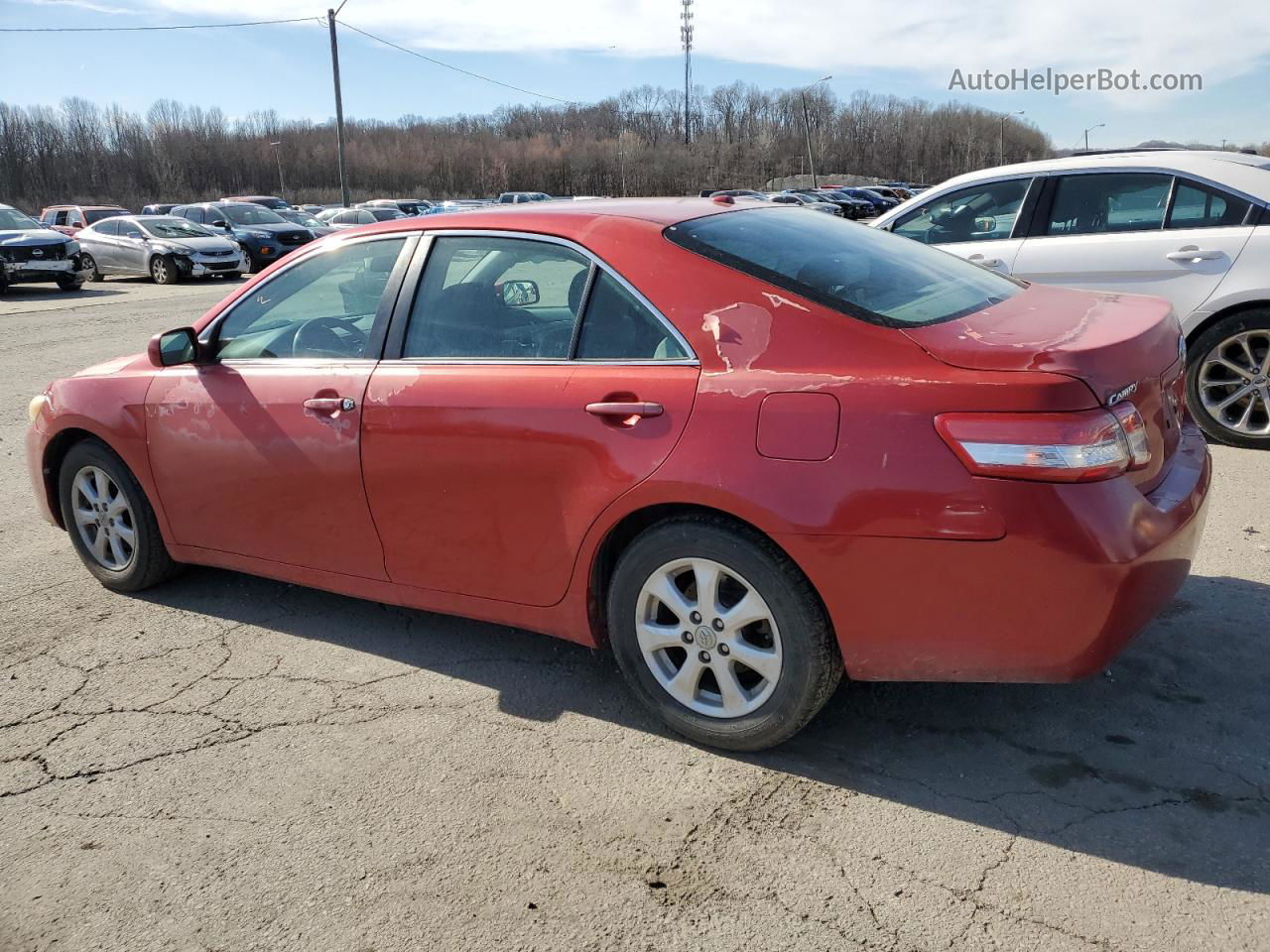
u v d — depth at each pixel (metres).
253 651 3.65
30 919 2.32
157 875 2.46
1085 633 2.34
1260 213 5.39
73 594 4.25
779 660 2.67
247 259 22.23
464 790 2.74
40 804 2.76
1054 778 2.66
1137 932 2.11
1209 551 4.09
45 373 9.89
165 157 93.12
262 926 2.27
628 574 2.85
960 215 6.53
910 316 2.63
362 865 2.45
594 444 2.79
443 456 3.09
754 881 2.34
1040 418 2.29
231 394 3.61
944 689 3.15
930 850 2.41
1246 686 3.06
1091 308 2.93
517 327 3.07
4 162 86.00
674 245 2.89
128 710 3.25
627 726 3.04
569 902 2.29
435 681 3.36
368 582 3.45
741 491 2.54
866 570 2.46
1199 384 5.63
